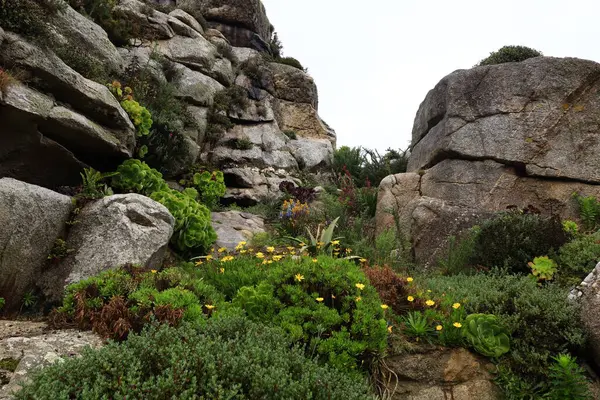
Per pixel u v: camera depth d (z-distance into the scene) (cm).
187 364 220
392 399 368
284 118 1634
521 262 577
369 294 389
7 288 467
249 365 232
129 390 202
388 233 711
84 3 1013
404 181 916
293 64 1795
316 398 230
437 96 984
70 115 641
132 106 809
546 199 782
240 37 1655
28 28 639
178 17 1360
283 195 1138
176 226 679
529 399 370
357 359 360
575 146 791
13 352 310
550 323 397
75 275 498
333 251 673
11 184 491
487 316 404
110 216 553
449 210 740
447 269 641
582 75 812
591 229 708
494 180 823
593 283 412
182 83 1181
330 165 1548
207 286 421
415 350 394
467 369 387
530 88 837
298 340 344
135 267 450
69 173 691
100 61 844
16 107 561
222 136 1273
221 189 1083
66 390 197
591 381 379
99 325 350
